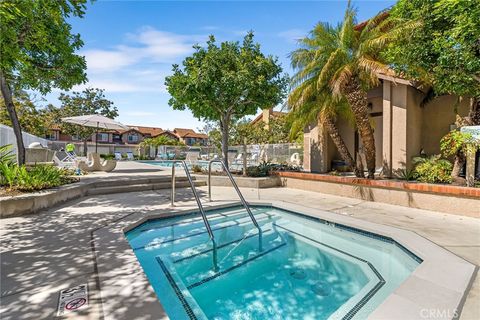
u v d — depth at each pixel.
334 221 5.00
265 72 9.68
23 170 5.70
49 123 25.39
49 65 6.66
